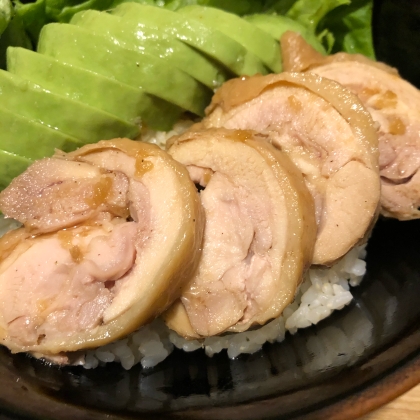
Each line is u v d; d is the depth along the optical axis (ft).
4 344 0.46
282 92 0.55
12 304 0.47
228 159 0.50
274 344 0.56
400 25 0.72
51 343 0.46
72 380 0.47
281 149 0.54
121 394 0.45
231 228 0.50
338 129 0.52
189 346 0.56
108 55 0.58
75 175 0.49
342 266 0.61
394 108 0.60
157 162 0.47
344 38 0.79
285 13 0.75
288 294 0.46
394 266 0.59
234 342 0.55
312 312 0.58
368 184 0.51
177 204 0.46
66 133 0.57
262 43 0.65
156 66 0.59
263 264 0.48
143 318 0.45
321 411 0.39
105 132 0.59
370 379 0.41
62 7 0.71
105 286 0.47
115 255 0.46
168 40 0.59
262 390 0.44
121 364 0.54
